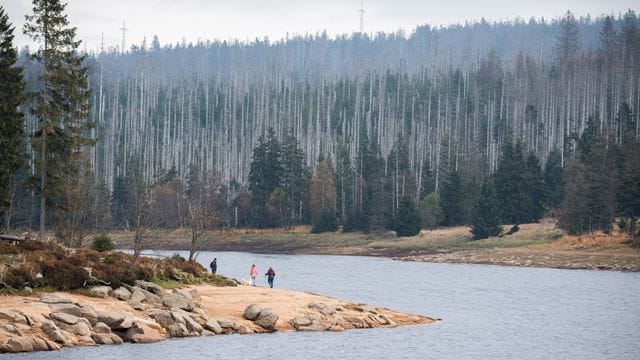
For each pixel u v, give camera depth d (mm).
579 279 130375
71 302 58594
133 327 58594
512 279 130000
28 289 60656
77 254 73062
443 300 98500
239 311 70125
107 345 55719
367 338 66500
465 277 132875
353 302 86812
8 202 91625
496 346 65938
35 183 97500
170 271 78812
